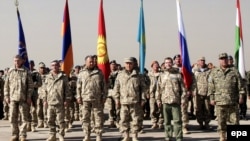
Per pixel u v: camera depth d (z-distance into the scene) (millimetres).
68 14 12750
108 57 12508
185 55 11602
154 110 13148
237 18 12891
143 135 11727
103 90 10406
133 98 10109
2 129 13828
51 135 10430
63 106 10477
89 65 10359
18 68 10641
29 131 12914
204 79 12789
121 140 10953
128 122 10250
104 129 13234
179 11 11703
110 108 13656
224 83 9703
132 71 10273
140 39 12977
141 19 13016
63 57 12570
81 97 10398
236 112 9758
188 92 11609
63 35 12641
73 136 11859
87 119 10328
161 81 9898
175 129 9703
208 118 12852
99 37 12586
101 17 12711
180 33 11664
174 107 9703
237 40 12883
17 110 10664
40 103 13773
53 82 10445
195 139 10961
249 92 16141
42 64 13570
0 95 17641
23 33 13000
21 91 10500
